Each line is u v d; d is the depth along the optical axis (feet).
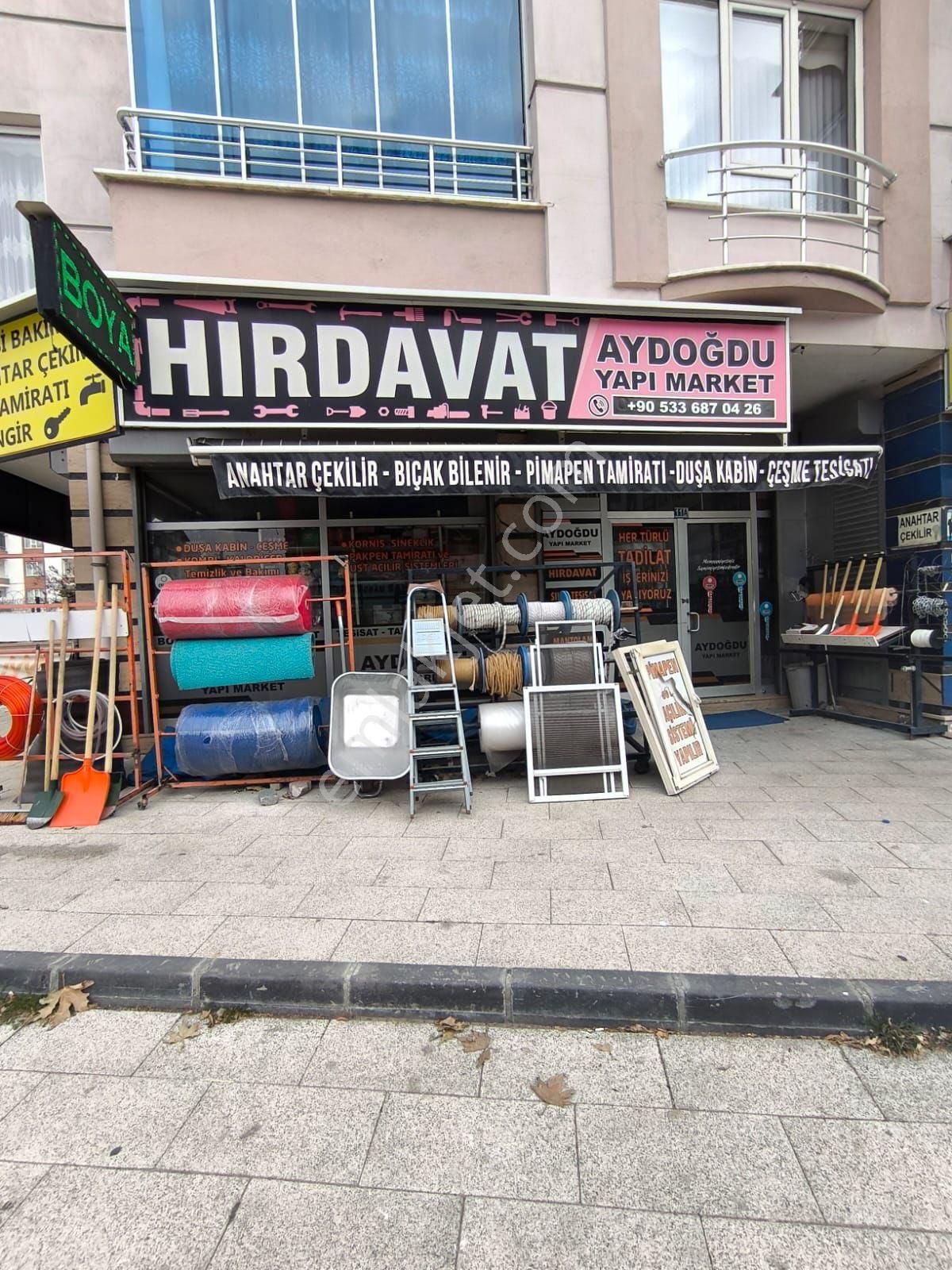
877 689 23.93
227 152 18.86
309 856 13.52
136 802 17.25
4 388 18.12
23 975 9.57
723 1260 5.54
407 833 14.62
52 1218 6.07
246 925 10.71
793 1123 6.97
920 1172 6.33
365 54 19.47
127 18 18.26
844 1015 8.37
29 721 16.87
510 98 20.17
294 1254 5.69
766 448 17.89
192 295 17.24
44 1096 7.64
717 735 22.27
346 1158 6.68
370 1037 8.58
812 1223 5.84
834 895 11.06
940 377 21.26
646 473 17.42
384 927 10.48
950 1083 7.51
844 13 20.86
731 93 20.51
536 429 18.84
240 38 18.89
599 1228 5.86
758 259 20.30
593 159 19.44
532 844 13.70
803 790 16.48
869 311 20.18
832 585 24.13
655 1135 6.86
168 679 20.98
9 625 16.76
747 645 27.17
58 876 12.84
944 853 12.59
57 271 12.28
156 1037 8.68
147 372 17.20
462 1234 5.83
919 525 22.02
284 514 21.53
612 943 9.79
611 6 19.17
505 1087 7.61
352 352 18.01
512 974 9.02
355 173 19.39
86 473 19.54
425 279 19.02
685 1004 8.54
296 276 18.47
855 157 19.21
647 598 25.77
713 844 13.37
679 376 19.51
